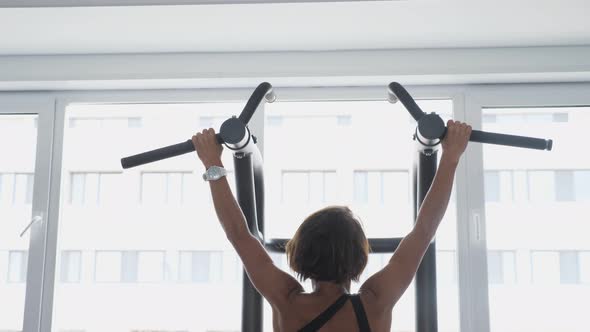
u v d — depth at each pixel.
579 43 2.24
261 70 2.31
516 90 2.37
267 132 2.46
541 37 2.19
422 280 1.64
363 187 2.48
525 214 2.36
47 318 2.32
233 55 2.32
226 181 1.40
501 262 2.34
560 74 2.27
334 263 1.25
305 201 2.49
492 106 2.38
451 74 2.27
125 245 2.50
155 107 2.52
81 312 2.45
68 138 2.48
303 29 2.12
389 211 2.46
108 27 2.11
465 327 2.23
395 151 2.49
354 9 1.97
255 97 1.54
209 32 2.15
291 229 2.46
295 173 2.50
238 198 1.65
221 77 2.31
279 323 1.27
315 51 2.31
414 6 1.95
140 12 1.99
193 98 2.44
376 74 2.29
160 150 1.45
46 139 2.44
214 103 2.47
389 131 2.50
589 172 2.38
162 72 2.32
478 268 2.25
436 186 1.40
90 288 2.47
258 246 1.35
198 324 2.46
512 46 2.27
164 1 1.94
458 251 2.27
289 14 2.00
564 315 2.32
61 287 2.40
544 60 2.25
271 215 2.46
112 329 2.46
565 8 1.95
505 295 2.33
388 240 1.72
